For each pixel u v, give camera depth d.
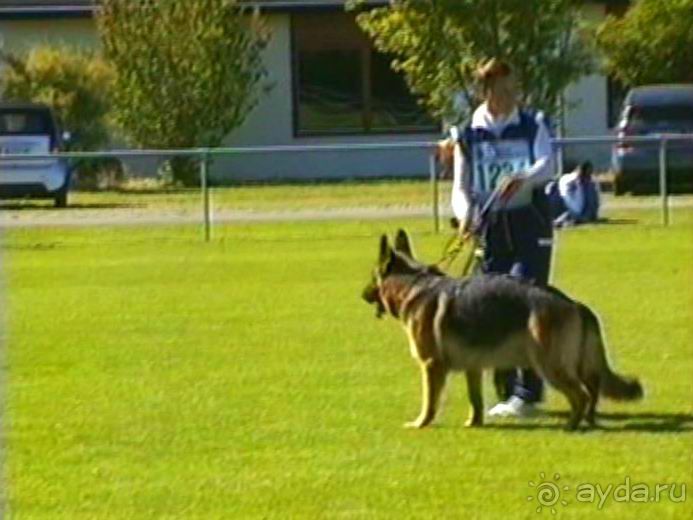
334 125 44.19
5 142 35.75
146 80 40.03
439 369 11.85
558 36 37.38
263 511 9.68
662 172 28.11
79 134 40.12
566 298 11.75
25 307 19.39
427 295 11.88
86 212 31.44
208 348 15.91
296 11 43.91
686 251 24.25
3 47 40.81
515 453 11.01
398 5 37.28
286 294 20.20
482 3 36.81
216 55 40.16
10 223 29.70
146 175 38.59
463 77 37.06
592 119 42.91
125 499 10.02
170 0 40.03
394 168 42.59
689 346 15.47
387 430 11.84
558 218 27.95
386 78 44.22
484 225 12.47
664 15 39.41
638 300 18.92
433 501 9.82
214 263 24.19
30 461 11.01
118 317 18.42
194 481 10.41
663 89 36.09
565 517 9.48
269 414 12.50
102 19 40.31
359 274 22.28
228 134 41.56
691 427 11.77
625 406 12.51
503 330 11.66
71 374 14.49
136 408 12.84
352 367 14.57
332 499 9.91
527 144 12.40
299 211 30.70
